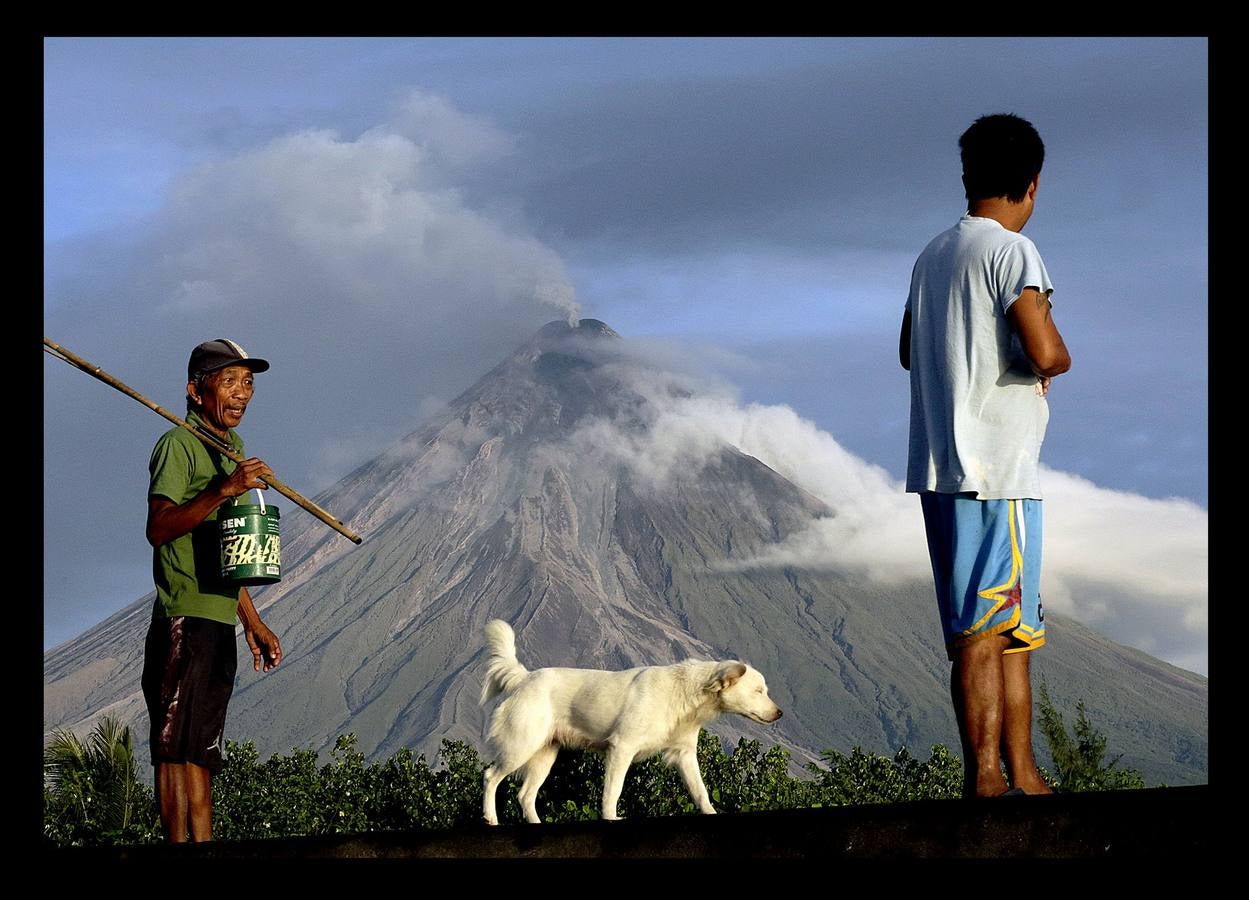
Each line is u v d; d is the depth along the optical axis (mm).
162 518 5238
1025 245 4430
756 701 9867
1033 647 4438
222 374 5750
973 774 4281
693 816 2906
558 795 13031
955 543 4434
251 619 6020
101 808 16109
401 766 16859
